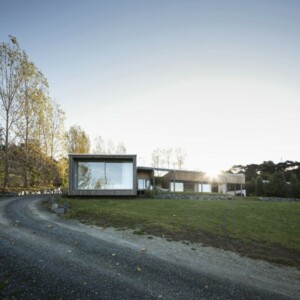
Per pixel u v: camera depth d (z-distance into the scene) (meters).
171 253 6.38
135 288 4.45
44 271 4.95
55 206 11.41
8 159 20.58
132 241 7.17
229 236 8.14
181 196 20.00
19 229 7.82
